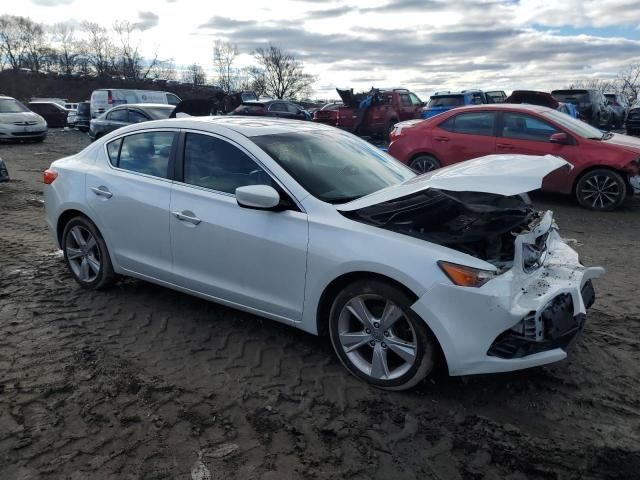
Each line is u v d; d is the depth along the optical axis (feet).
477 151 28.86
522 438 8.98
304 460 8.42
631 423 9.38
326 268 10.32
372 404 9.89
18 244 19.81
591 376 10.86
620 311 14.10
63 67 254.06
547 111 28.50
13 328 12.78
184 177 12.68
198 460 8.38
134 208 13.29
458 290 9.11
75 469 8.14
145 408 9.68
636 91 142.51
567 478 8.11
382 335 10.14
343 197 11.22
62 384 10.38
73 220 14.96
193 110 41.16
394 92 64.69
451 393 10.23
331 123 66.13
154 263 13.26
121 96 71.00
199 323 13.25
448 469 8.27
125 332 12.71
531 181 9.30
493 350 9.24
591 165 26.43
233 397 10.08
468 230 10.36
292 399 10.03
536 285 10.01
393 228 10.19
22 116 59.57
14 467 8.16
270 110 70.38
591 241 21.39
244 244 11.39
